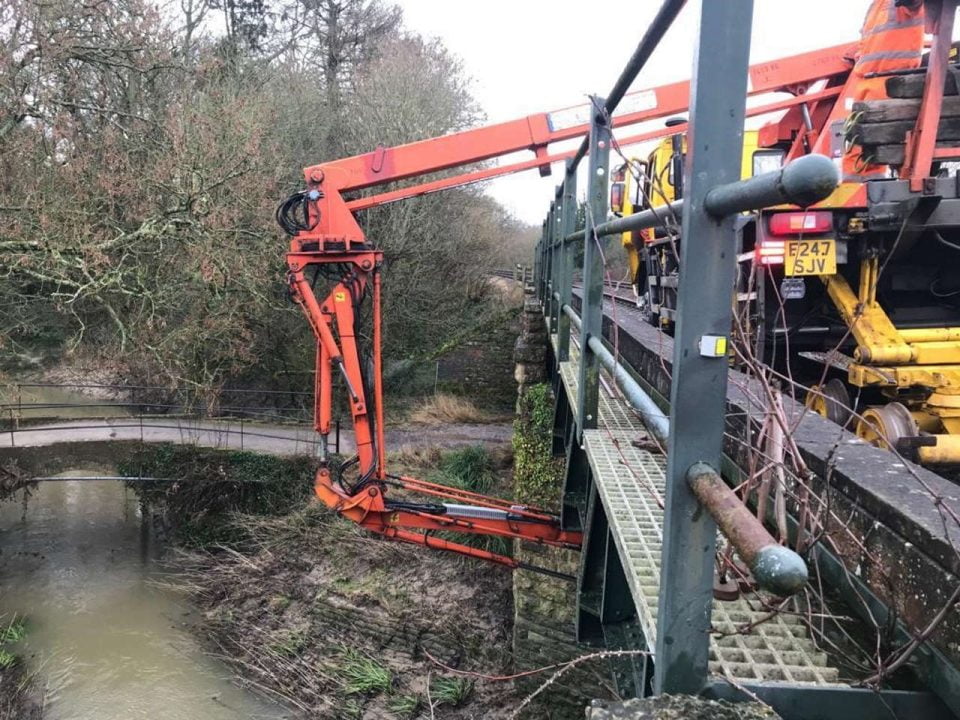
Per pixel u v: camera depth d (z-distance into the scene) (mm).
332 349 6672
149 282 11367
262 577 11023
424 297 18266
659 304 7371
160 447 13625
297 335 16922
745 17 1141
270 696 9094
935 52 3633
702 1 1137
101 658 9609
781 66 5750
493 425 16391
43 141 10547
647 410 1756
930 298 4672
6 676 9078
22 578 11555
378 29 21594
